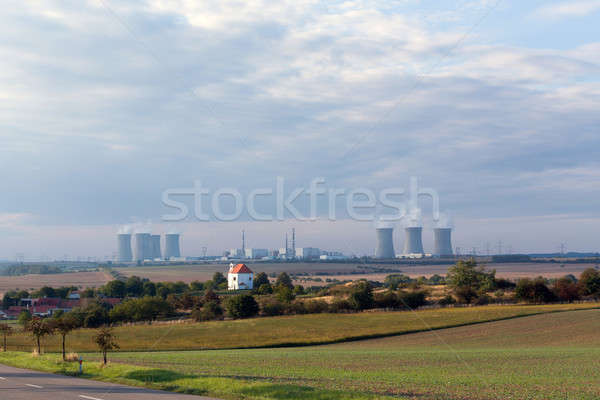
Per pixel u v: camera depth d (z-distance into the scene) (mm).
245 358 51719
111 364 33031
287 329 84750
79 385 25312
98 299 144625
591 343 69250
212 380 25609
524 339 73625
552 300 112188
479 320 88812
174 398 21375
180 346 71500
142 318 105375
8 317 139875
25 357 39812
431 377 38000
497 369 44344
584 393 31641
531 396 30328
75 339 77875
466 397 29047
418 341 73938
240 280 139000
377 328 83875
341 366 44906
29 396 21969
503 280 135500
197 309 106688
